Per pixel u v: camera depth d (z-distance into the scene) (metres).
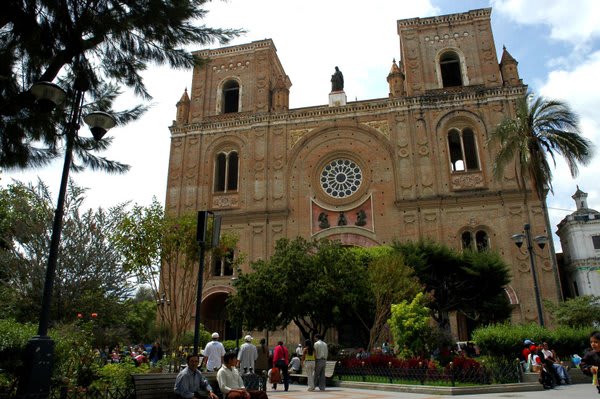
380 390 20.89
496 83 48.19
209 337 40.41
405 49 51.53
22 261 25.59
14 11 12.49
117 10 13.81
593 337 9.67
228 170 50.81
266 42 55.38
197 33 14.82
